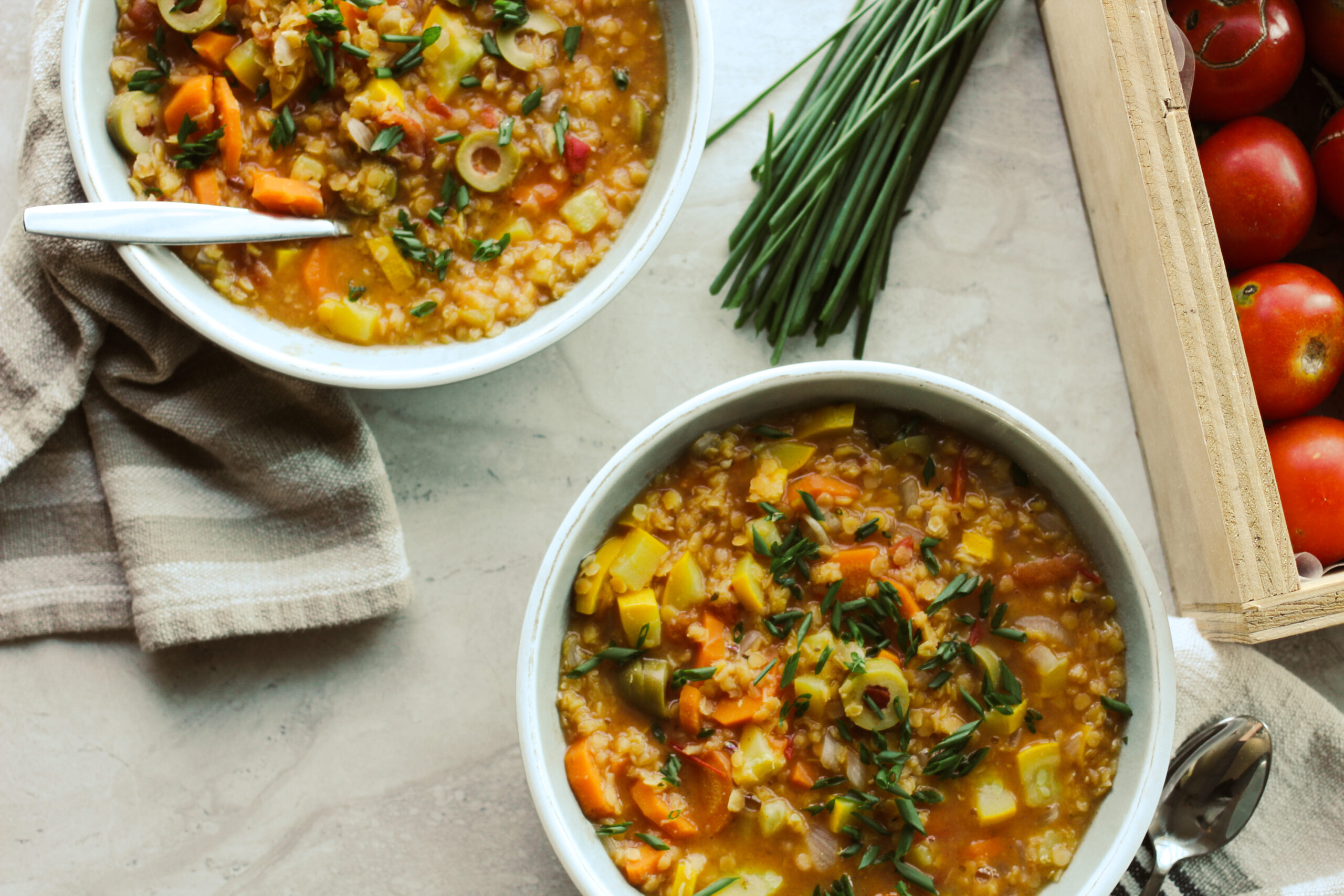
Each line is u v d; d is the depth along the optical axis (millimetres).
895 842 532
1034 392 591
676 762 530
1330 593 526
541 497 587
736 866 533
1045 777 532
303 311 552
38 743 585
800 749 534
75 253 548
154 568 565
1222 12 563
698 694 530
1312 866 576
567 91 555
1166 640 522
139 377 569
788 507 540
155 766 586
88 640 588
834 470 545
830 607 534
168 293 530
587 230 556
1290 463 563
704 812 531
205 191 544
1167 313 544
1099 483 525
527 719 516
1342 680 593
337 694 586
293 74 540
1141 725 525
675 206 537
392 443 588
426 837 583
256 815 585
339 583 570
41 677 586
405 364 550
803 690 530
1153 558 588
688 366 587
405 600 572
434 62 547
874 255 571
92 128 534
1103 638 535
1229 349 531
